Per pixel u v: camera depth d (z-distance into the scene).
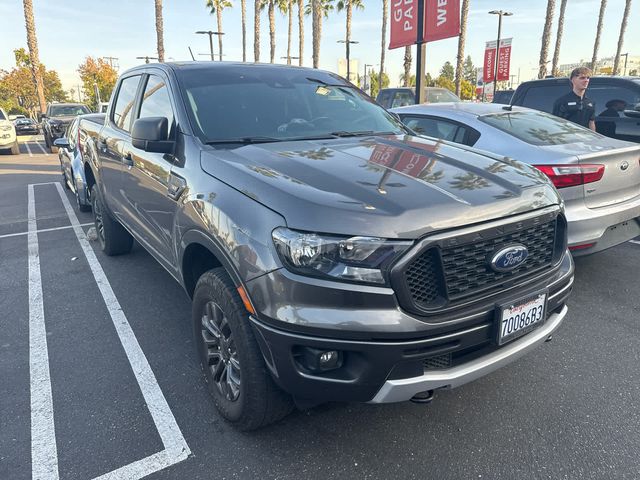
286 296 2.04
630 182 4.22
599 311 4.00
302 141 3.05
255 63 3.92
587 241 4.00
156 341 3.60
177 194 2.83
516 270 2.32
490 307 2.19
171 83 3.37
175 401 2.88
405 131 3.65
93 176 5.34
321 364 2.05
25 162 15.78
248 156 2.67
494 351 2.31
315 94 3.69
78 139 7.05
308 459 2.42
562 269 2.57
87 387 3.03
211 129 3.03
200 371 3.20
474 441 2.54
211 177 2.58
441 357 2.17
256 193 2.26
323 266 1.99
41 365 3.29
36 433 2.62
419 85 8.60
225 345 2.57
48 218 7.47
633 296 4.27
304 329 2.01
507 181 2.44
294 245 2.01
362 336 1.97
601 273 4.80
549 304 2.45
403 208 2.05
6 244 6.11
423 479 2.29
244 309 2.30
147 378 3.12
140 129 2.98
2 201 8.95
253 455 2.45
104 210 5.07
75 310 4.14
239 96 3.35
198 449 2.49
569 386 3.00
